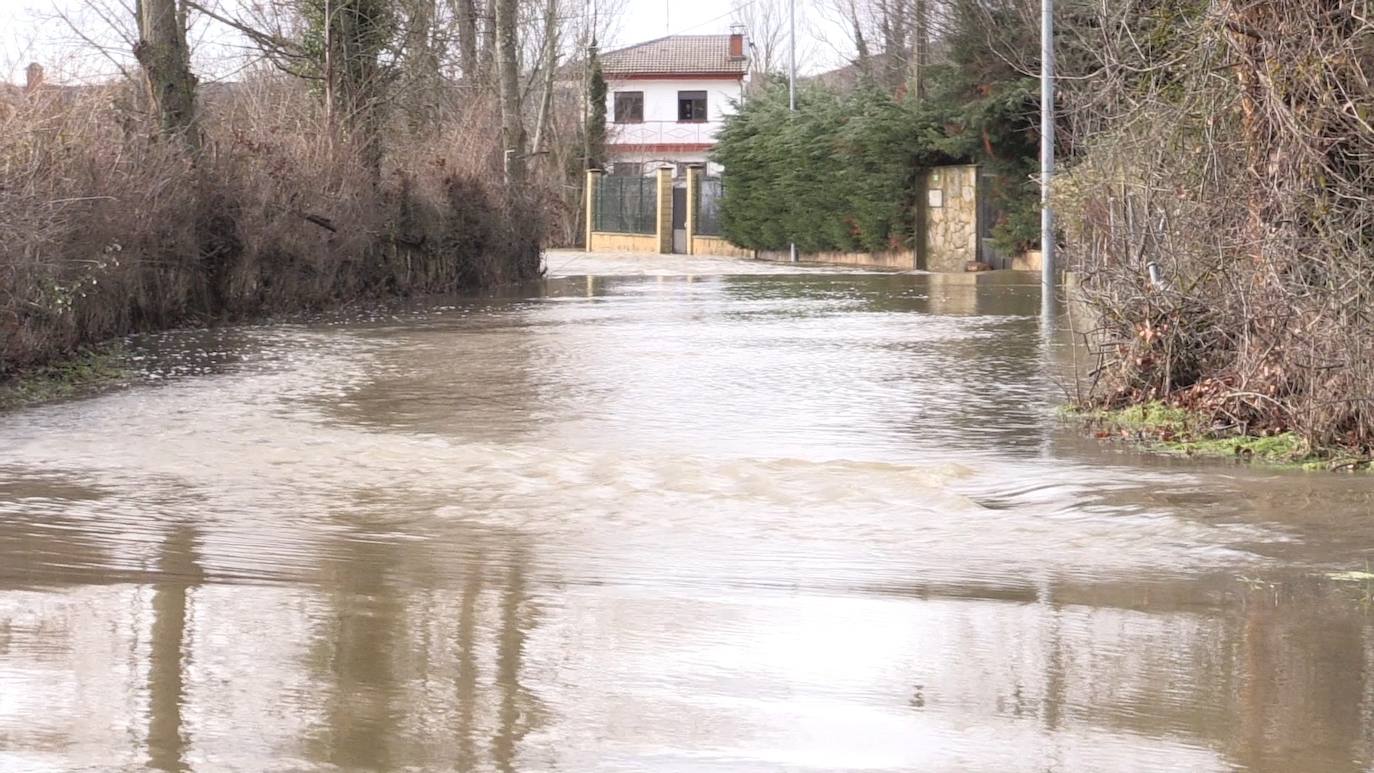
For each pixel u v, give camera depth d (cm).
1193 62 1253
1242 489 948
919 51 4509
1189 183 1263
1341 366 1072
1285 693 539
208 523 848
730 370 1627
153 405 1355
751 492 948
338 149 2867
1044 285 2728
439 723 496
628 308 2691
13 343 1521
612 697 528
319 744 472
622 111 9319
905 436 1168
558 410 1315
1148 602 677
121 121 2139
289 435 1175
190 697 518
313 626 618
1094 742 486
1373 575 728
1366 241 1109
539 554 773
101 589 681
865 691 539
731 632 618
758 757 468
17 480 984
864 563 757
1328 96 1111
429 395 1420
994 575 730
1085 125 1631
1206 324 1263
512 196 3728
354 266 2853
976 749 479
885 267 4603
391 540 806
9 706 505
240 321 2400
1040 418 1262
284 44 3114
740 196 5534
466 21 4591
